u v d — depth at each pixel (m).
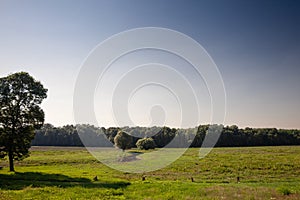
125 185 26.41
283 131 93.00
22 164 46.28
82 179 30.42
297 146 82.00
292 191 21.05
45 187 25.02
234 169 38.91
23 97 38.28
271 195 19.89
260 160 46.25
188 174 35.25
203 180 30.77
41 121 39.28
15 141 38.06
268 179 31.61
